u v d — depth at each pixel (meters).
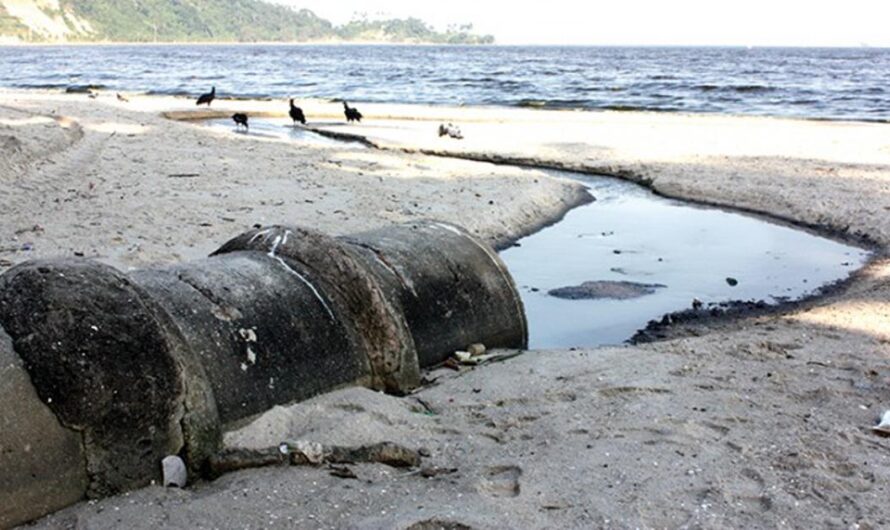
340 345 5.71
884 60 124.38
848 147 21.45
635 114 32.12
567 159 19.84
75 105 27.70
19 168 14.12
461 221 12.69
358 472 4.66
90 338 4.23
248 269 5.71
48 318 4.21
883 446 5.13
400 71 79.62
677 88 51.16
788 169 18.06
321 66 93.38
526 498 4.41
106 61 106.31
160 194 13.14
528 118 29.64
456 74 72.75
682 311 9.54
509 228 13.12
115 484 4.26
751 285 10.66
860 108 37.34
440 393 6.03
